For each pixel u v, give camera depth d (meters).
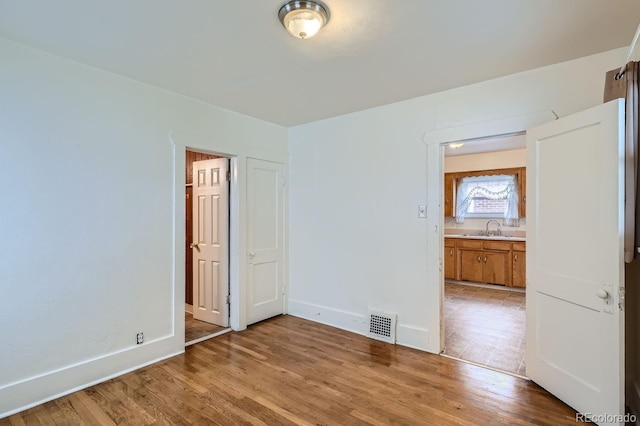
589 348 2.00
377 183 3.43
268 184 3.97
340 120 3.71
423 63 2.43
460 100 2.89
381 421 2.03
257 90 2.95
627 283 2.19
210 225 3.86
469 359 2.90
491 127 2.72
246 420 2.04
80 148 2.44
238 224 3.60
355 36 2.04
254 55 2.29
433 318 3.04
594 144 1.96
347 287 3.67
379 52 2.25
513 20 1.88
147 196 2.82
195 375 2.61
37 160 2.24
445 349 3.12
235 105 3.35
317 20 1.76
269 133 3.97
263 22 1.89
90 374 2.47
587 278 2.01
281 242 4.14
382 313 3.34
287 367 2.74
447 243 6.11
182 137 3.05
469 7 1.75
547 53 2.29
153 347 2.84
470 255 5.85
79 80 2.43
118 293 2.64
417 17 1.84
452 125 2.93
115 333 2.62
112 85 2.60
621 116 1.81
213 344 3.23
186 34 2.03
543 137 2.37
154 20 1.87
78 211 2.43
